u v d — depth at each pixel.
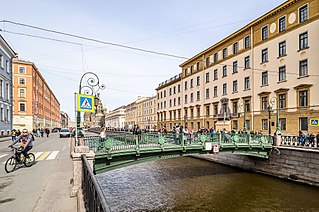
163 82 65.19
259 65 31.27
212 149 16.91
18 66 53.22
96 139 12.11
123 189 16.23
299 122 25.08
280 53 28.34
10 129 36.38
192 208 12.63
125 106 110.06
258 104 31.06
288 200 13.52
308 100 24.31
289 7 27.23
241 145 18.36
